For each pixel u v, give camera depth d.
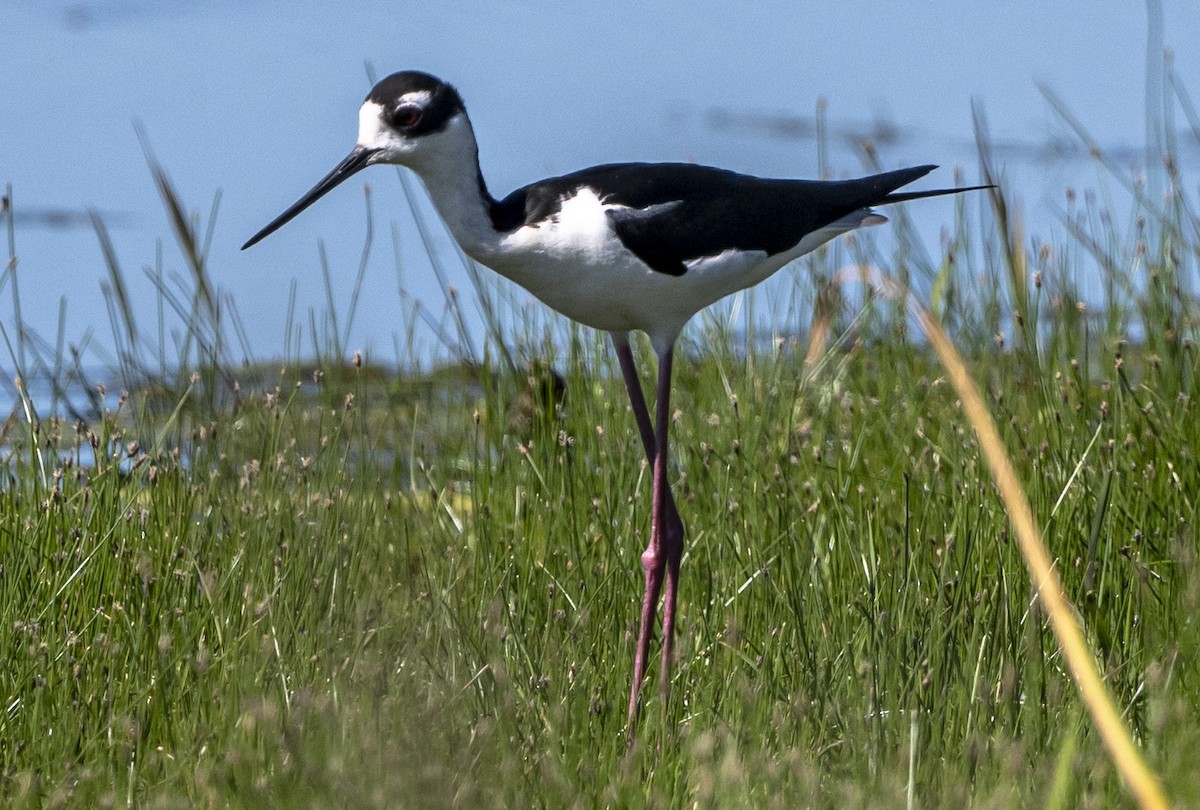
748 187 8.87
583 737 7.33
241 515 8.98
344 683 7.23
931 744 6.88
